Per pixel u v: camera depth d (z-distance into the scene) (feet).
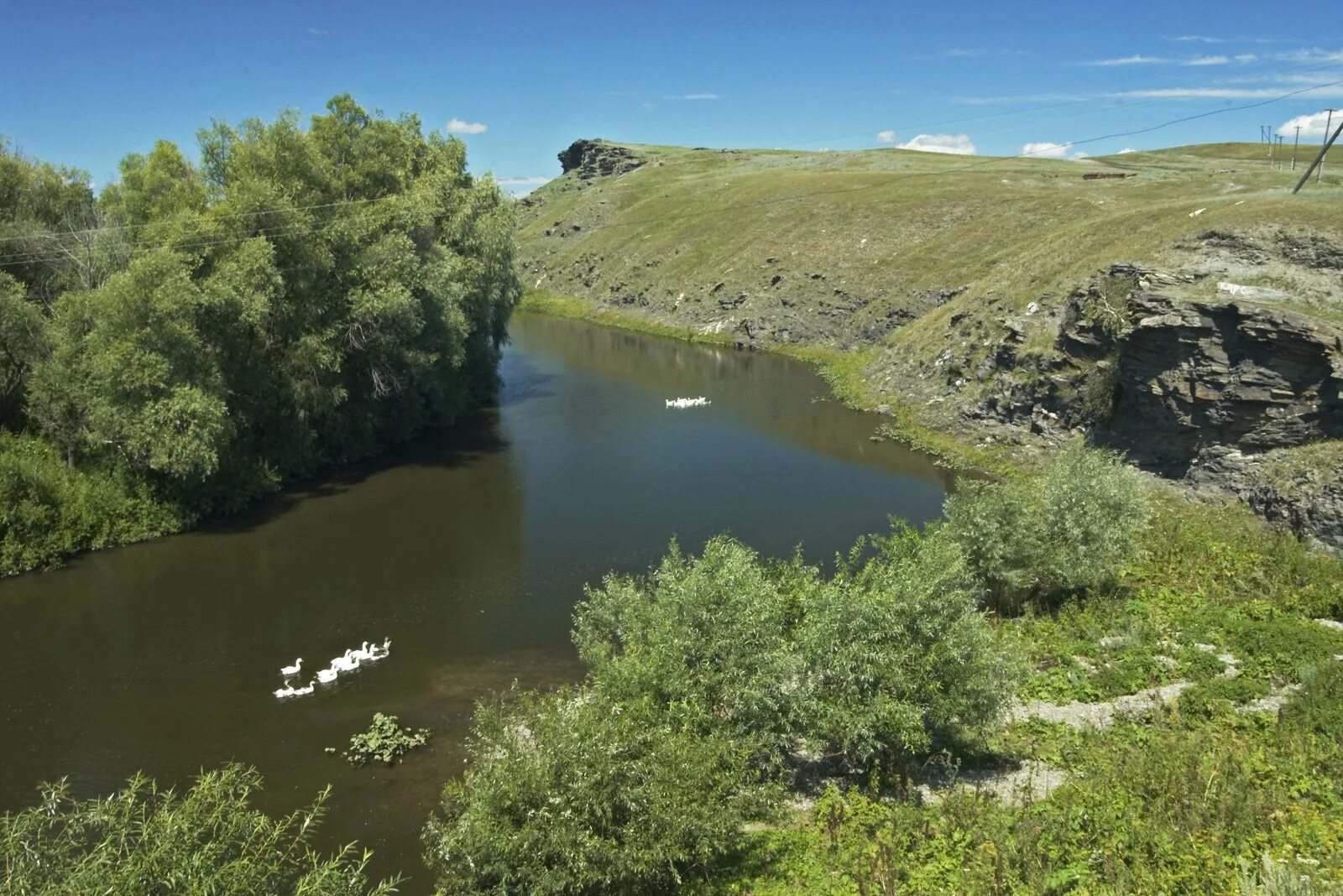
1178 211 166.91
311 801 59.41
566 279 379.14
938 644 52.21
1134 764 49.85
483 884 42.06
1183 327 111.65
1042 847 42.98
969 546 77.92
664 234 353.92
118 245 129.80
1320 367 99.66
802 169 431.43
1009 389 146.30
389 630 85.71
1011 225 240.32
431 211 150.30
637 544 107.24
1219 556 88.12
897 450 149.69
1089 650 70.49
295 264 128.77
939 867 43.34
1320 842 41.29
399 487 131.13
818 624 53.26
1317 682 59.67
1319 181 219.82
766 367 227.81
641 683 51.16
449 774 62.34
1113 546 79.82
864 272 250.57
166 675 77.05
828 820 49.80
